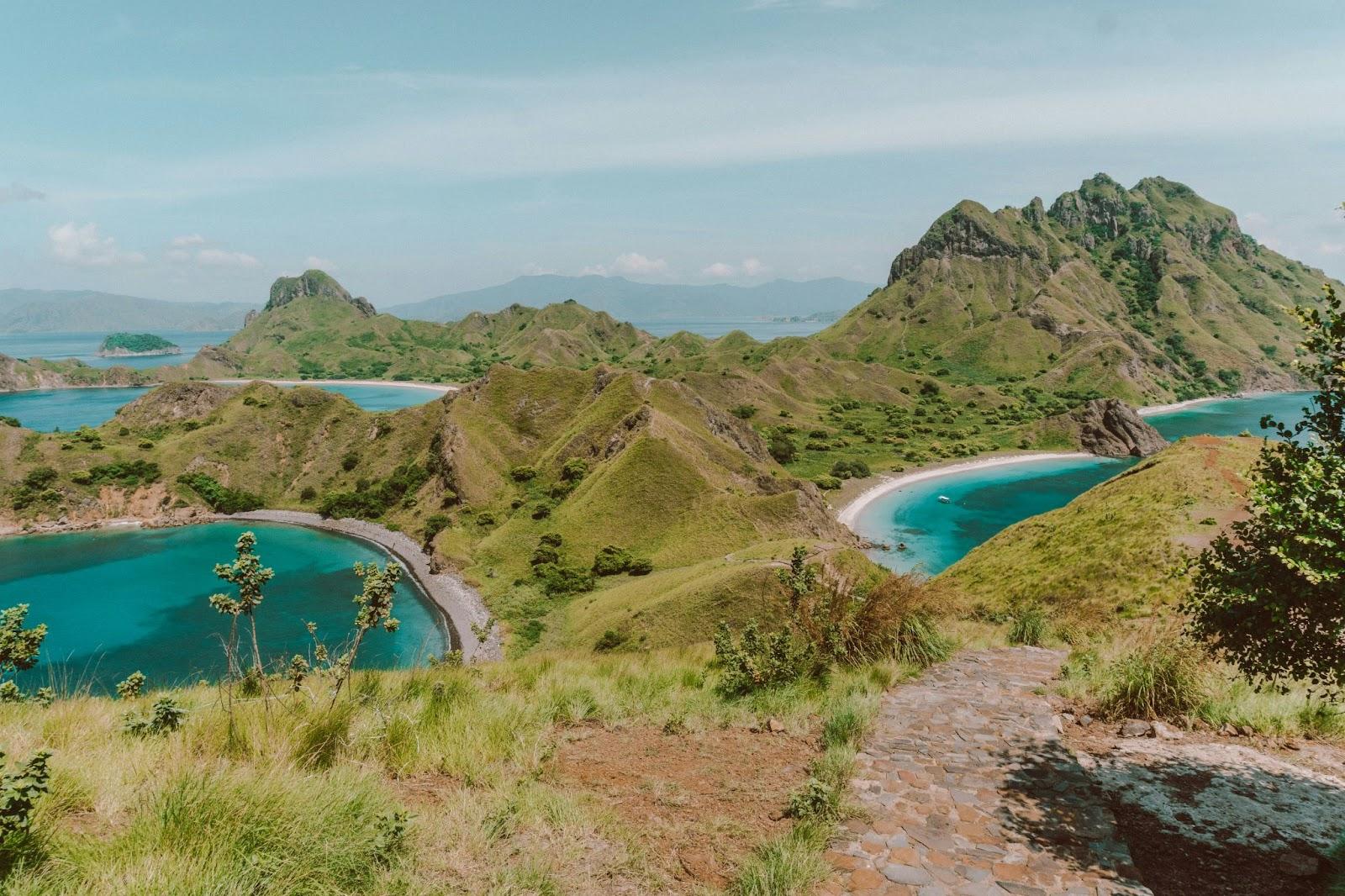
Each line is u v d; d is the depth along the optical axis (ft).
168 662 269.64
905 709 31.09
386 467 586.45
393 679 35.53
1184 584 124.88
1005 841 19.19
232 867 14.17
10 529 495.41
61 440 581.94
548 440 560.61
